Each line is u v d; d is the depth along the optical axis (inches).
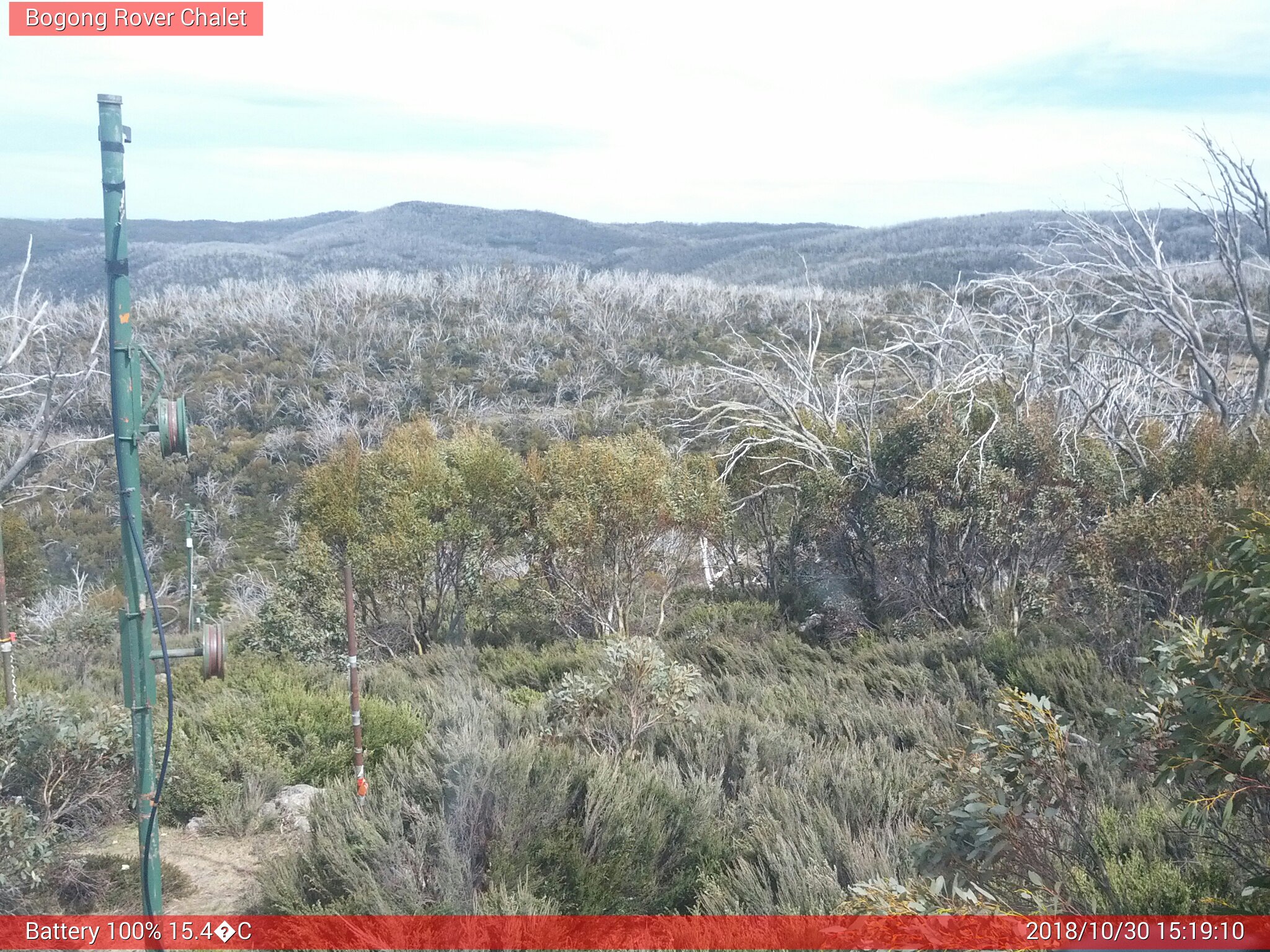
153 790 143.2
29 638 600.7
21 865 181.3
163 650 140.0
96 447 1510.8
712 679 409.7
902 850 181.9
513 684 434.9
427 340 2413.9
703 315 2524.6
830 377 736.3
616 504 534.6
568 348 2331.4
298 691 315.3
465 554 558.6
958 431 496.4
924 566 484.4
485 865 181.0
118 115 136.8
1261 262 555.5
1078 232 609.0
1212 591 123.6
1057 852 149.0
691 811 203.0
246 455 1750.7
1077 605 416.5
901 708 328.8
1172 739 147.0
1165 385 625.6
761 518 597.6
